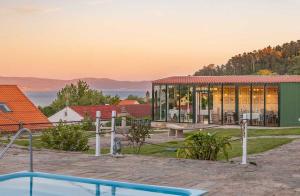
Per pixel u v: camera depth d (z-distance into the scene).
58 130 14.43
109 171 8.98
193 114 28.25
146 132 13.70
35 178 8.48
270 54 69.12
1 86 40.25
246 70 68.88
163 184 7.82
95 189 7.88
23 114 36.69
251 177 8.34
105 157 10.68
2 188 8.05
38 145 16.64
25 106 38.19
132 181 8.09
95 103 69.31
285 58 68.00
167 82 28.97
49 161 10.18
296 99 26.27
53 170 9.10
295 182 7.91
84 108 52.28
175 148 11.32
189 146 10.90
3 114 35.75
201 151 10.77
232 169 9.12
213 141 10.80
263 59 69.25
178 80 29.33
